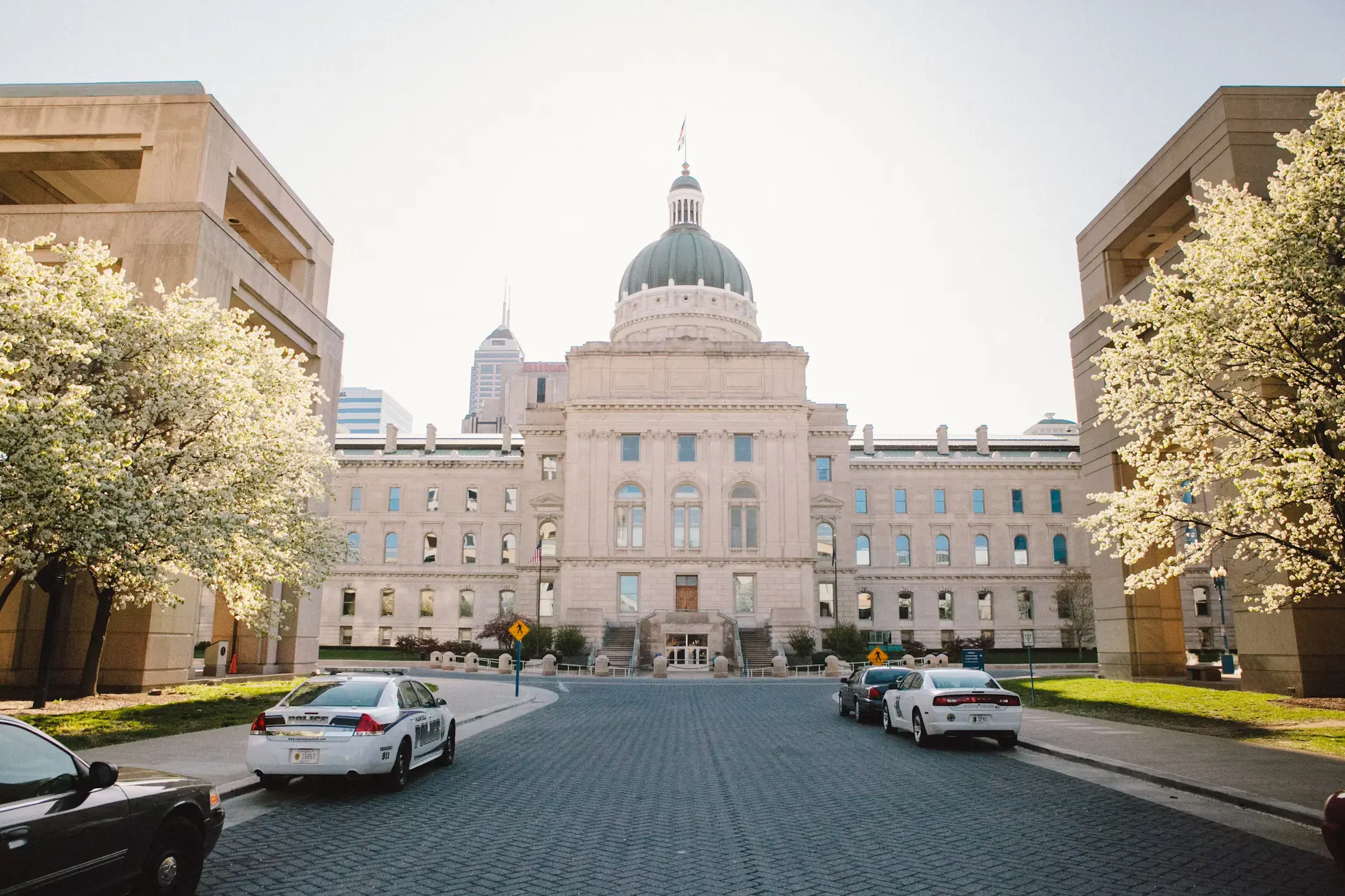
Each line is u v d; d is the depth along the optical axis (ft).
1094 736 64.18
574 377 245.24
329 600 272.72
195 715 74.64
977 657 99.45
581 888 28.43
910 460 278.87
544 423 265.75
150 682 97.76
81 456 63.82
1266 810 39.27
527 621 245.04
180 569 77.87
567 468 237.66
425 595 273.33
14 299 65.00
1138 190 118.11
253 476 88.63
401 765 44.45
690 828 36.52
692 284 322.14
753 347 245.04
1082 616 260.42
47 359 69.92
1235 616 97.40
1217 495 94.58
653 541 232.32
